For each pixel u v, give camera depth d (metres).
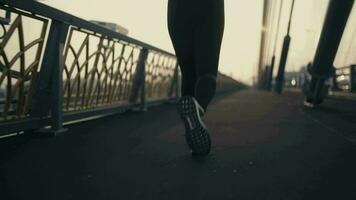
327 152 2.63
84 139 2.93
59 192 1.56
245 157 2.41
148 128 3.75
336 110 6.95
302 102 10.05
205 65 2.33
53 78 3.07
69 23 3.09
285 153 2.57
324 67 7.21
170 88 7.98
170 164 2.16
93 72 3.95
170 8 2.37
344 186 1.76
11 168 1.94
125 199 1.50
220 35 2.34
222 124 4.32
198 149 2.35
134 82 5.60
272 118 5.13
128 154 2.41
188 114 2.27
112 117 4.76
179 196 1.56
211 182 1.79
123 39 4.46
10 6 2.31
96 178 1.80
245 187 1.72
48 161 2.13
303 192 1.65
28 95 2.86
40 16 2.74
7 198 1.46
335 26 6.42
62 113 3.22
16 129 2.71
